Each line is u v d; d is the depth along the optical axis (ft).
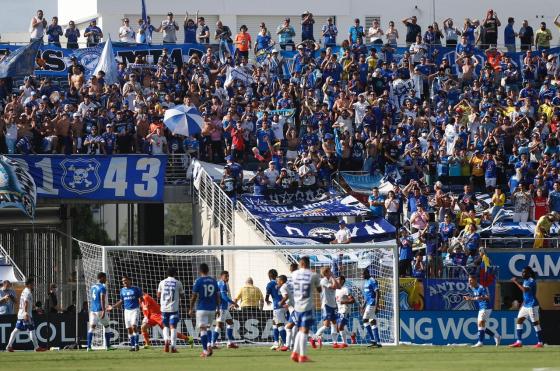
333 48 272.31
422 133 240.94
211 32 317.01
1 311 179.01
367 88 250.98
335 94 248.11
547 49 280.31
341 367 124.98
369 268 193.06
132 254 197.98
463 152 235.40
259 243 205.98
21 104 232.32
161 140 227.61
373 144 231.71
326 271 163.12
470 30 273.33
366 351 156.97
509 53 277.85
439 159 236.02
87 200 220.23
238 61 253.65
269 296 166.71
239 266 207.00
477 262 205.98
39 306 192.75
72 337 173.99
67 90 246.06
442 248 209.05
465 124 241.96
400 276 207.21
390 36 276.21
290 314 156.04
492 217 221.25
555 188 222.48
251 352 154.71
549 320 182.39
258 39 272.72
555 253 210.18
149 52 263.49
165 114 223.51
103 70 247.09
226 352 155.12
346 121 233.96
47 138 221.66
